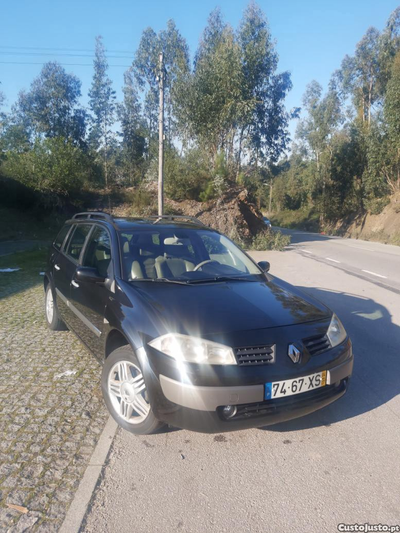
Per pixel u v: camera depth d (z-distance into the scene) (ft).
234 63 80.69
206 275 13.91
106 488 9.18
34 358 16.51
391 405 13.03
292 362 10.21
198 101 82.58
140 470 9.80
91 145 115.14
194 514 8.46
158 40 119.24
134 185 97.91
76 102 120.98
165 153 82.79
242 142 97.04
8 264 40.88
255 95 86.12
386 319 23.09
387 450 10.68
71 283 16.10
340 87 156.15
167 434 11.35
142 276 13.20
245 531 8.04
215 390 9.47
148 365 10.07
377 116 130.72
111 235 14.64
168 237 15.21
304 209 213.25
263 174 103.04
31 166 79.46
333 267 45.03
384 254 60.29
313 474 9.73
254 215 78.43
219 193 76.64
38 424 11.61
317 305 12.66
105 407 12.69
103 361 12.86
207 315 10.82
